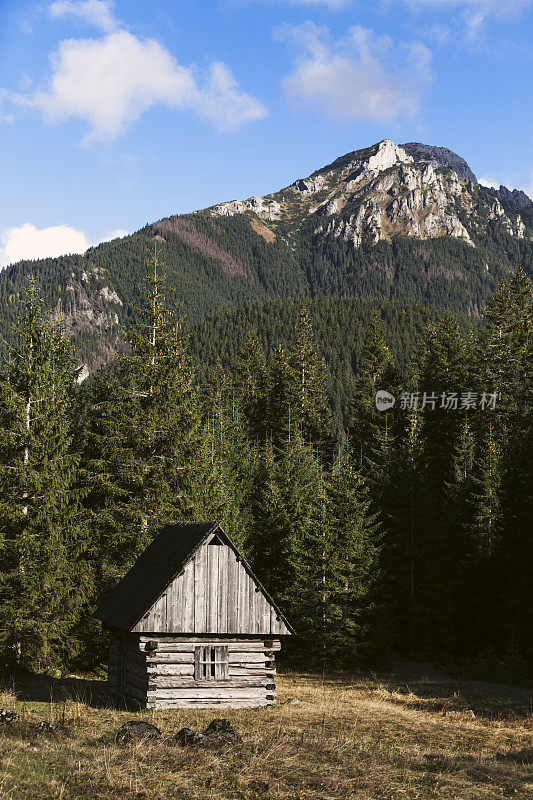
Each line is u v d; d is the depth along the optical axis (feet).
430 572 160.45
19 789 39.75
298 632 139.03
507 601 150.10
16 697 76.74
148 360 126.31
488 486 162.61
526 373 206.59
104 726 59.62
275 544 160.76
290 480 168.55
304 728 64.49
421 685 117.39
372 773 47.44
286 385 277.64
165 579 76.02
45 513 106.52
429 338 255.50
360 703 88.12
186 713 70.44
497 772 51.57
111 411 122.01
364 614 139.64
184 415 127.13
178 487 122.52
